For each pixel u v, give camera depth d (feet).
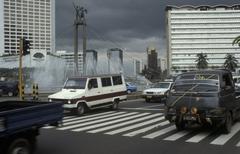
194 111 45.68
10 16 280.31
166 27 501.97
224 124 46.03
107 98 77.71
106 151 35.96
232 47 481.87
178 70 456.04
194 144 39.47
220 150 36.42
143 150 36.35
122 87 82.17
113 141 41.47
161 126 53.01
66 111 74.38
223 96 46.34
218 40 483.92
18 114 29.27
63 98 69.97
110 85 79.05
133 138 43.37
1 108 36.76
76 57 166.09
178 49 486.79
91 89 73.92
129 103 97.50
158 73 470.80
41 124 31.55
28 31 282.77
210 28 483.92
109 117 65.36
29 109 30.32
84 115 69.31
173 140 41.88
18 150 30.09
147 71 443.73
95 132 48.29
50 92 156.76
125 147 37.91
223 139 42.50
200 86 46.65
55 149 37.06
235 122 55.67
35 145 32.81
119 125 54.80
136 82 225.56
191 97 46.32
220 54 482.28
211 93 45.75
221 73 47.78
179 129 48.96
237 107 51.70
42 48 284.82
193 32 485.15
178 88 47.60
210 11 482.69
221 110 45.09
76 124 56.18
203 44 485.15
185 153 34.99
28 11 284.41
